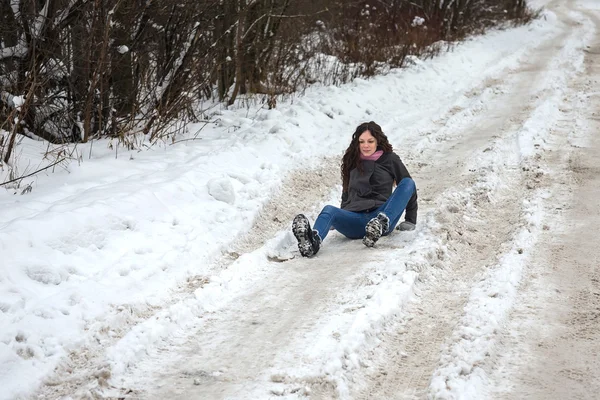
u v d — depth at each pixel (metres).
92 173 6.67
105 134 8.30
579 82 13.74
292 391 3.44
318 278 4.99
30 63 7.35
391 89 12.76
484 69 16.06
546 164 7.92
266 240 5.84
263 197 6.57
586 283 4.75
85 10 7.57
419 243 5.41
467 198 6.66
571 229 5.86
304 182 7.38
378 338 4.01
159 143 8.19
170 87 8.84
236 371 3.69
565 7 38.88
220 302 4.61
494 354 3.81
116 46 8.11
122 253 5.01
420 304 4.49
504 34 23.81
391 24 17.95
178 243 5.30
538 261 5.16
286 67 12.34
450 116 10.98
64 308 4.09
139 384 3.58
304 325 4.20
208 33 9.66
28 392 3.38
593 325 4.14
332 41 14.88
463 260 5.26
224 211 6.09
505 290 4.58
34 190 6.11
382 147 5.86
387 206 5.60
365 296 4.52
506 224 6.05
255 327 4.22
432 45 18.36
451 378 3.50
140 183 6.20
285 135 8.52
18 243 4.68
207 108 10.34
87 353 3.80
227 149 7.64
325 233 5.53
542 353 3.82
